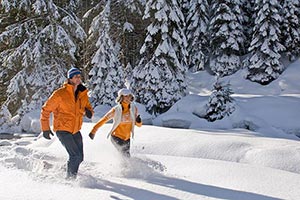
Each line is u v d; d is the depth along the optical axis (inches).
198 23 886.4
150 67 562.6
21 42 624.1
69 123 194.2
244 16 896.9
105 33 634.2
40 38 609.0
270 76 755.4
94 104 622.8
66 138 193.9
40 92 598.2
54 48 619.5
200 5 882.1
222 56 848.9
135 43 698.8
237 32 832.3
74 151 196.4
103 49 626.8
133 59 701.3
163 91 556.7
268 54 755.4
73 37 639.1
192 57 901.2
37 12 581.3
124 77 636.7
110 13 661.9
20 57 606.2
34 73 600.1
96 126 222.5
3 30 647.1
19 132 555.8
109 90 613.9
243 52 876.6
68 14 622.8
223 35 820.6
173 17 553.6
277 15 749.3
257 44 766.5
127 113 227.0
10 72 629.6
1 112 584.1
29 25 622.5
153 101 554.9
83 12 748.0
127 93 225.9
